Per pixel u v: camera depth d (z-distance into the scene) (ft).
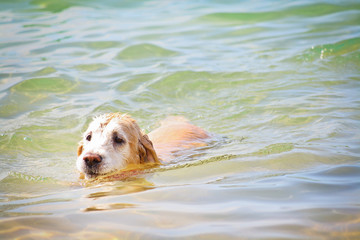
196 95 38.24
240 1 63.46
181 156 27.91
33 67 41.91
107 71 42.04
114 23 55.42
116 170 25.61
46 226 16.90
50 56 44.86
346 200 18.21
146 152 27.86
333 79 39.52
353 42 46.68
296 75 40.81
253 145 28.17
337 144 26.58
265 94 37.40
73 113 34.17
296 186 20.15
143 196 20.06
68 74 40.75
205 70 41.91
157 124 33.76
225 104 36.42
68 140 30.96
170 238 15.39
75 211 18.48
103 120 27.09
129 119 27.78
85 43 48.44
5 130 31.48
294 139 28.37
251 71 41.78
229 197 19.17
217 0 64.44
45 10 60.54
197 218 17.01
